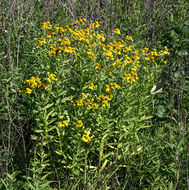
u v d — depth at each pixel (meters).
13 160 3.02
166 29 4.62
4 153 3.00
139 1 6.13
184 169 2.48
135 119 3.10
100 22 5.19
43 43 3.53
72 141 2.86
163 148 3.01
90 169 3.07
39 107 2.81
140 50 3.79
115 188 2.84
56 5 5.57
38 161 2.91
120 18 5.55
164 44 4.13
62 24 5.06
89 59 3.47
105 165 3.12
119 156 3.09
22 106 3.18
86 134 2.87
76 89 3.40
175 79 3.45
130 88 3.08
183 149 2.62
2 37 3.78
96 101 3.07
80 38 3.47
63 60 3.32
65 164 3.05
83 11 5.38
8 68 3.55
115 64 3.30
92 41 3.85
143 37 5.00
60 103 2.98
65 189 2.72
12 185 2.63
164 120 3.36
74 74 3.57
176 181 2.52
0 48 3.64
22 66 3.80
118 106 3.07
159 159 3.00
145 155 3.05
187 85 3.44
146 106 3.57
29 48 4.07
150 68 3.53
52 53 3.13
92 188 2.73
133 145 3.20
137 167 3.03
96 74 3.47
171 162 2.79
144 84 3.37
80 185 2.86
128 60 3.35
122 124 3.00
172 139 2.80
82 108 2.93
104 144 3.10
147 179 2.78
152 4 5.31
